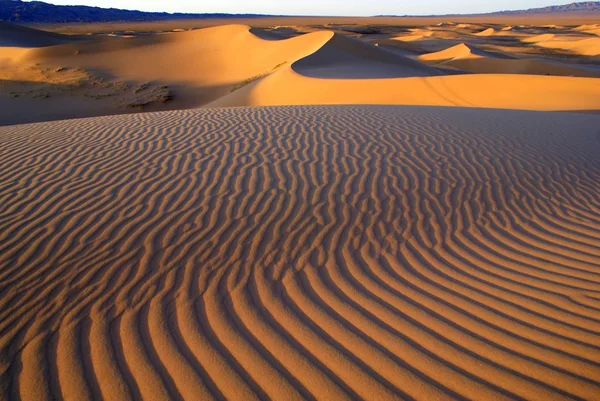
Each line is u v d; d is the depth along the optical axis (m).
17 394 2.68
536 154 7.23
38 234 4.36
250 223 4.64
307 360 2.87
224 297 3.52
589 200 5.66
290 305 3.42
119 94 33.06
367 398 2.58
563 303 3.46
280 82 23.19
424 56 52.91
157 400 2.61
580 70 38.69
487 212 5.16
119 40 46.12
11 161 6.42
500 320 3.25
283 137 7.62
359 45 37.31
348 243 4.34
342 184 5.63
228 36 47.75
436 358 2.87
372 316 3.29
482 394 2.59
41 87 33.56
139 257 4.04
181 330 3.16
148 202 5.04
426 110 10.97
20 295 3.55
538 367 2.78
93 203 5.00
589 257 4.23
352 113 10.08
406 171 6.14
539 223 4.98
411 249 4.30
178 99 32.12
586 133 8.97
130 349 2.99
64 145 7.25
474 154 7.01
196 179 5.68
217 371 2.80
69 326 3.22
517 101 17.70
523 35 90.25
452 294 3.58
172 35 49.38
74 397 2.65
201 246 4.22
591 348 2.95
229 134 7.82
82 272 3.83
